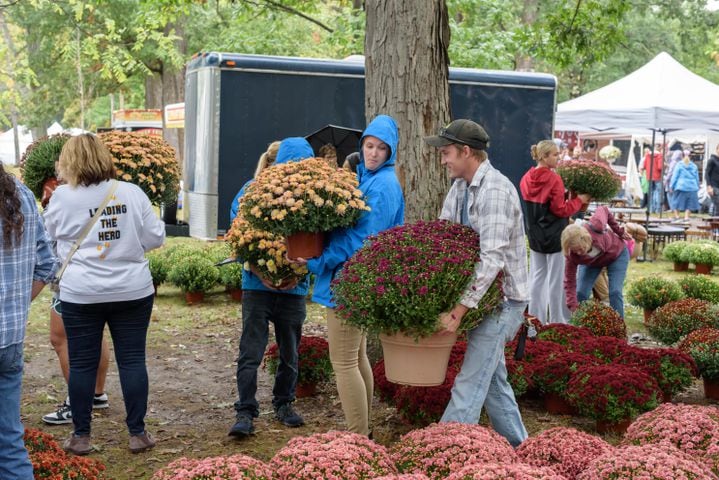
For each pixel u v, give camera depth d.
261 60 12.02
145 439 5.16
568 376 6.02
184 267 10.59
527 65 26.42
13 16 27.67
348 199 4.50
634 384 5.59
